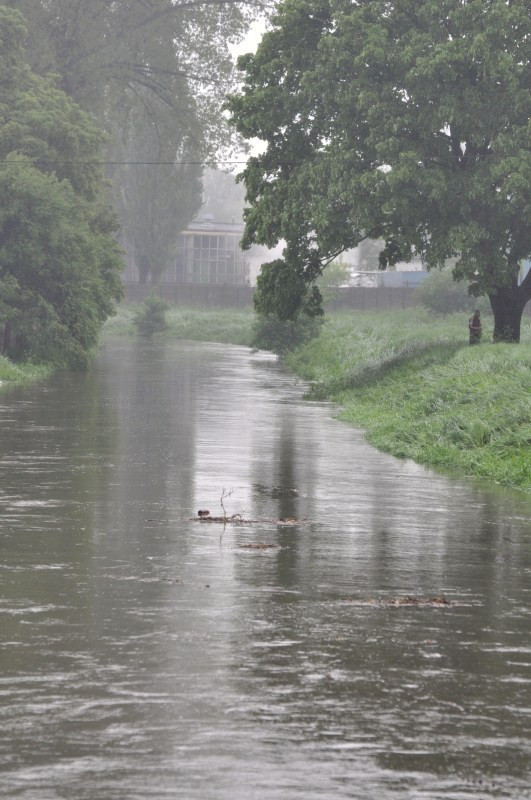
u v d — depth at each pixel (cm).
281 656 1162
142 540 1812
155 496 2288
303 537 1872
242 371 7162
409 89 5256
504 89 5241
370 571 1606
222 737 922
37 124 7656
